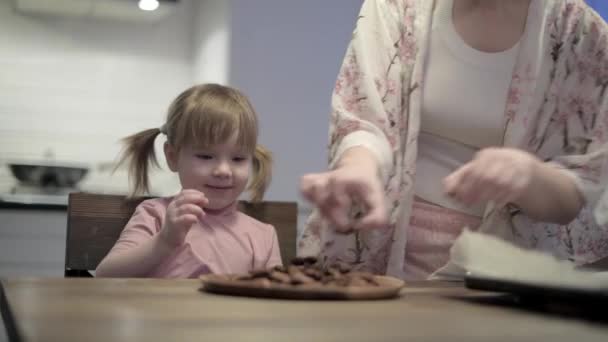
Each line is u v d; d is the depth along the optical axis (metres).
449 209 1.12
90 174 3.25
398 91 1.10
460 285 0.94
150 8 3.00
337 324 0.56
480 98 1.10
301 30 2.79
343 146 0.97
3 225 2.53
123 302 0.66
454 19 1.11
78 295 0.71
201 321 0.56
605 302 0.60
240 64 2.71
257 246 1.39
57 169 2.88
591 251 1.08
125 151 1.55
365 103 1.08
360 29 1.14
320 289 0.72
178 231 1.16
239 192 1.42
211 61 3.01
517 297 0.76
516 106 1.09
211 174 1.37
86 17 3.22
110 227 1.32
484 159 0.78
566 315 0.65
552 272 0.75
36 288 0.76
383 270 1.12
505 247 0.81
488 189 0.78
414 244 1.13
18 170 2.86
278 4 2.76
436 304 0.72
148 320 0.55
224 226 1.39
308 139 2.80
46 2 2.95
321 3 2.82
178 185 2.98
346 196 0.78
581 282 0.70
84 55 3.26
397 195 1.09
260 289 0.72
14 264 2.54
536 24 1.08
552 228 1.12
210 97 1.41
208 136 1.36
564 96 1.12
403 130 1.11
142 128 3.34
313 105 2.81
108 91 3.29
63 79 3.23
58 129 3.23
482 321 0.60
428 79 1.11
